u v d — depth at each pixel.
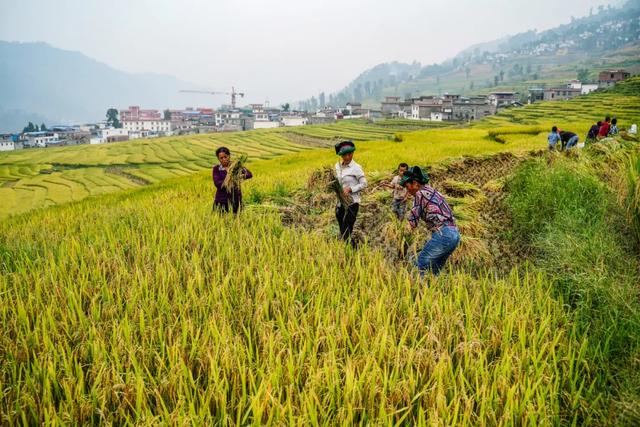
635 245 6.88
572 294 5.29
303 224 10.06
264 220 8.33
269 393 2.97
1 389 3.14
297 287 4.77
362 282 5.12
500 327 4.21
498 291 5.04
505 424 2.92
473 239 7.34
